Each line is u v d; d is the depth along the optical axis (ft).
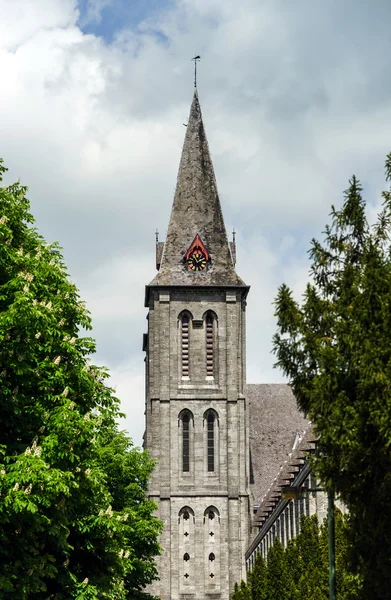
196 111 457.68
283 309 120.57
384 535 110.73
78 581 134.62
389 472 105.19
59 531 122.11
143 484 232.94
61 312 138.82
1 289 124.26
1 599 112.47
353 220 120.78
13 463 117.39
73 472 125.08
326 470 112.98
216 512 421.18
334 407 110.32
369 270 110.42
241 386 431.84
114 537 148.25
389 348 106.63
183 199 446.19
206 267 436.76
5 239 128.26
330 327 117.91
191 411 427.33
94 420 133.59
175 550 416.26
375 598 114.93
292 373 119.85
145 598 223.51
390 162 119.75
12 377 123.24
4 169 137.28
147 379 452.35
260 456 467.52
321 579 185.57
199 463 424.05
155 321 432.66
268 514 391.86
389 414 103.71
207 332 434.30
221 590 414.21
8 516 113.09
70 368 132.26
